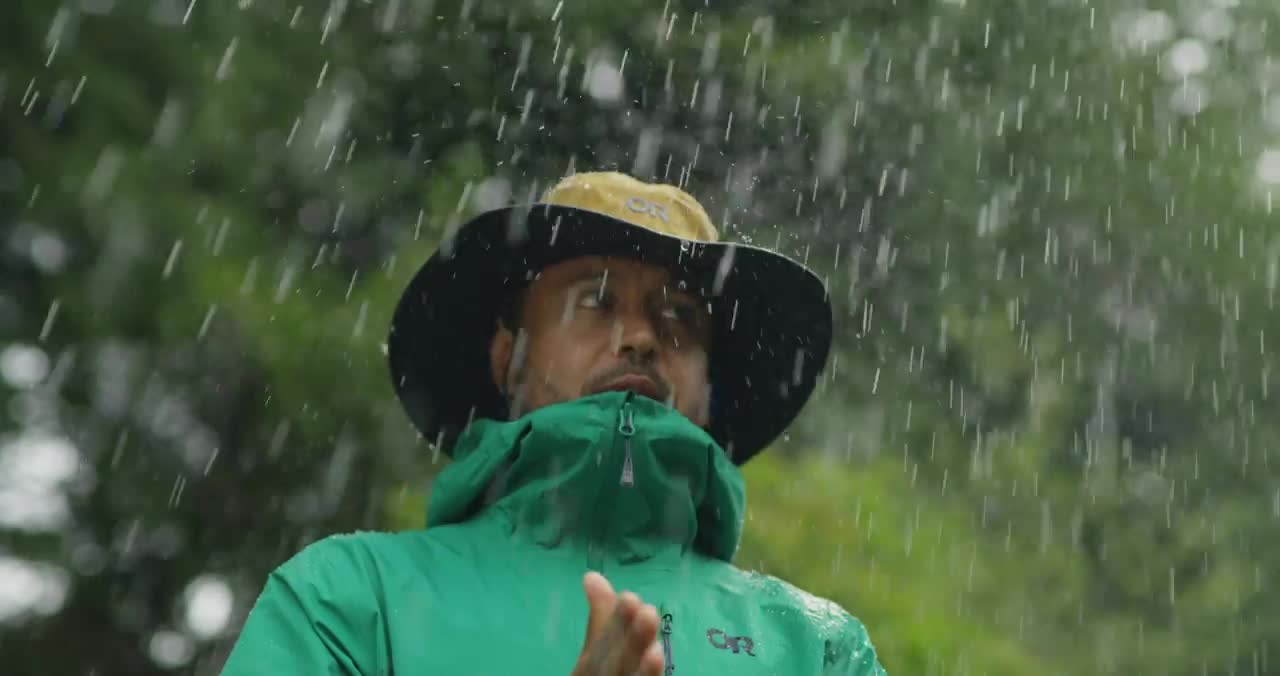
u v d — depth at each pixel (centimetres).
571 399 518
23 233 1320
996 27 1822
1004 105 1827
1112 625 1916
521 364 550
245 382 1338
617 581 471
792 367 596
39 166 1291
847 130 1619
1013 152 1883
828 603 500
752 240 1591
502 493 495
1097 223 1989
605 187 559
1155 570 2053
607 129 1512
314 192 1361
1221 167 2128
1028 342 1842
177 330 1286
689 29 1548
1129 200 2020
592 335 525
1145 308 2069
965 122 1769
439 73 1459
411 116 1448
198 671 1414
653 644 347
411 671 430
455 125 1456
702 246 553
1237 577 2062
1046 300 1914
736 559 1217
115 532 1398
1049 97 1895
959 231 1750
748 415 600
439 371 586
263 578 1383
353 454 1289
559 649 443
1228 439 2195
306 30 1390
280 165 1348
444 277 577
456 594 450
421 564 456
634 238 538
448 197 1385
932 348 1712
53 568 1388
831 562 1244
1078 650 1788
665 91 1538
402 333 585
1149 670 1936
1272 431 2186
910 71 1702
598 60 1511
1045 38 1900
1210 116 2159
